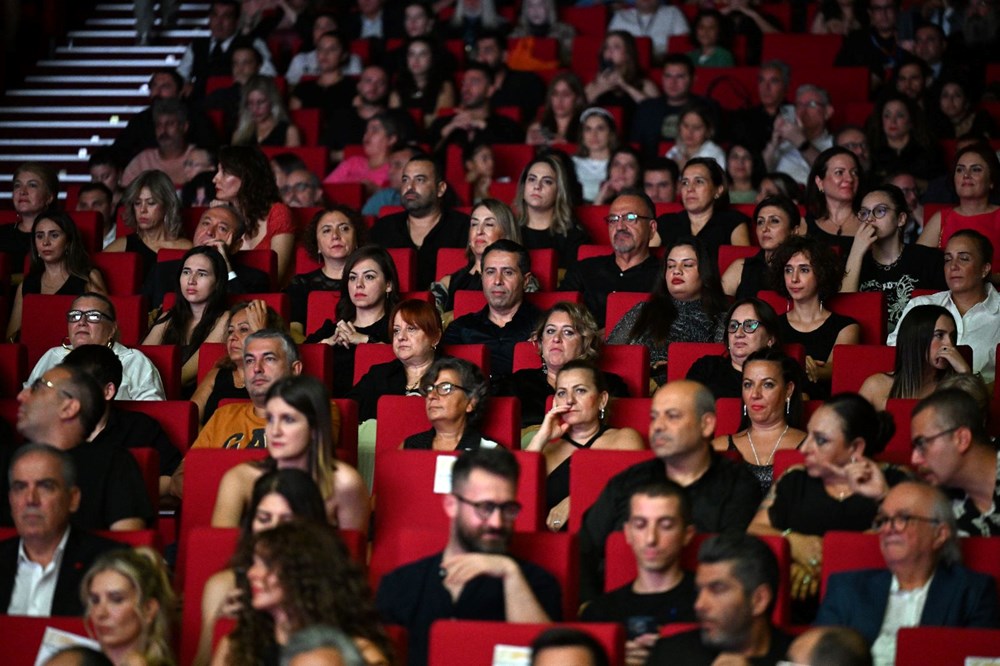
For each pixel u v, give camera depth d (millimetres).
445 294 18984
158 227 21156
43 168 21453
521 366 15914
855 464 11492
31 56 31469
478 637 9438
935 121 25188
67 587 11180
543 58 29047
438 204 20781
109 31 32344
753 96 27047
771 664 9586
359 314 17109
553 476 13672
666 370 16422
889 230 18391
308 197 23031
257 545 9461
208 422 14492
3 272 19656
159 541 11375
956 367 14258
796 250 16812
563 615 10469
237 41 30062
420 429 14180
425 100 27828
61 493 11242
